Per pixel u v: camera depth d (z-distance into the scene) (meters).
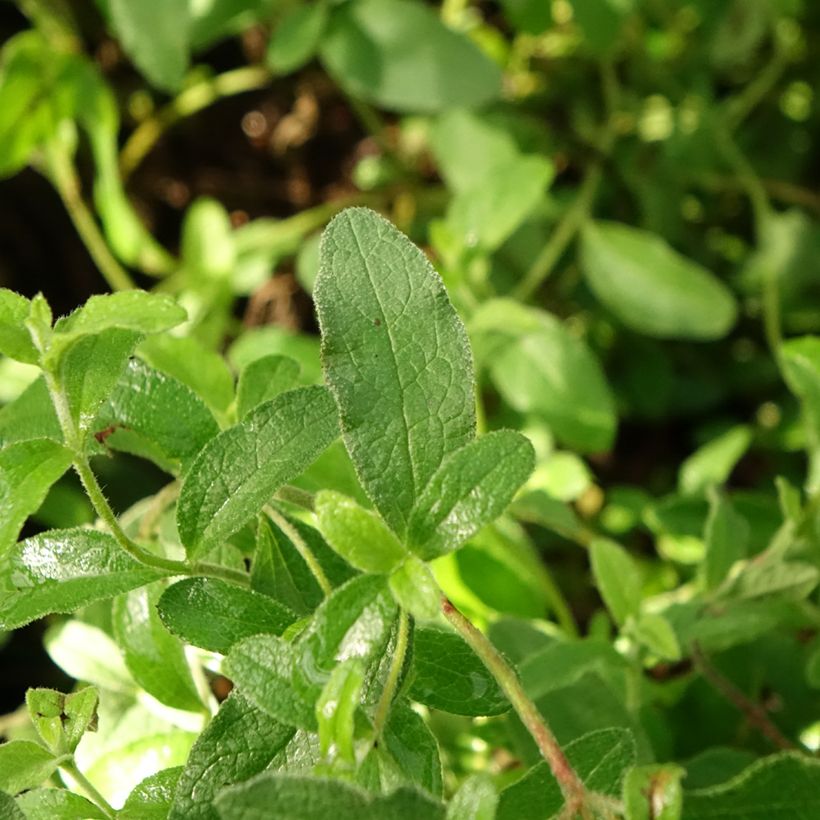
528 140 0.35
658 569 0.30
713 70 0.37
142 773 0.18
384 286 0.15
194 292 0.33
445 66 0.30
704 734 0.23
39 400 0.17
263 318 0.35
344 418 0.14
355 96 0.35
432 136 0.33
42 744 0.16
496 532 0.24
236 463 0.15
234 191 0.37
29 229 0.36
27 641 0.29
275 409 0.15
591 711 0.20
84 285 0.36
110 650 0.20
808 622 0.23
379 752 0.14
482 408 0.30
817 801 0.14
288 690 0.13
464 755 0.22
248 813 0.12
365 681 0.14
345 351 0.15
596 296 0.35
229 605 0.15
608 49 0.32
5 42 0.36
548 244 0.35
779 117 0.37
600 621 0.24
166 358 0.20
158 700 0.18
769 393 0.35
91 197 0.36
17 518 0.14
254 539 0.18
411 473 0.14
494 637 0.22
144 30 0.29
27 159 0.34
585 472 0.28
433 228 0.27
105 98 0.33
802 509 0.24
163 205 0.37
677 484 0.34
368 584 0.13
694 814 0.14
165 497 0.19
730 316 0.31
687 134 0.35
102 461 0.30
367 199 0.36
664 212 0.35
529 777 0.15
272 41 0.30
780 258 0.34
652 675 0.24
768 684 0.23
